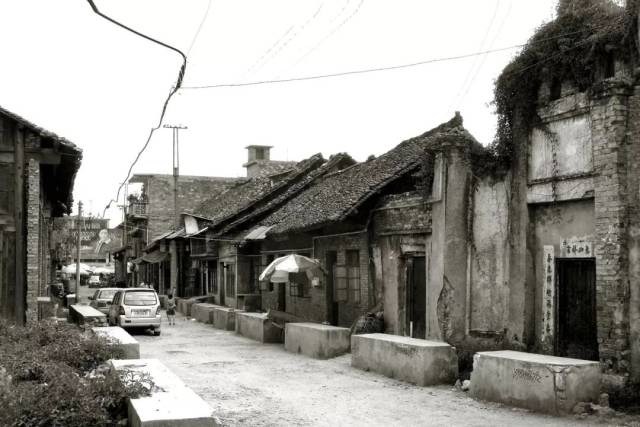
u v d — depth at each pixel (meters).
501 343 12.67
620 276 10.05
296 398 10.90
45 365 8.67
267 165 46.78
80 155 15.74
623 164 10.19
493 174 13.27
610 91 10.23
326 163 29.34
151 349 18.80
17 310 14.93
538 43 12.05
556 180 11.66
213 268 36.88
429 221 15.12
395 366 12.84
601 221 10.40
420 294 15.91
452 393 11.20
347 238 19.44
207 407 6.88
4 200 15.03
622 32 10.38
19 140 15.16
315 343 16.55
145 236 54.19
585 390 9.33
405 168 17.78
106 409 7.27
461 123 19.56
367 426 8.86
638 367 9.85
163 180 51.94
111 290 30.45
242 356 17.02
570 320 11.52
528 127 12.42
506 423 8.84
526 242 12.33
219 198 43.59
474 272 13.72
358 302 18.84
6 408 6.51
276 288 25.86
